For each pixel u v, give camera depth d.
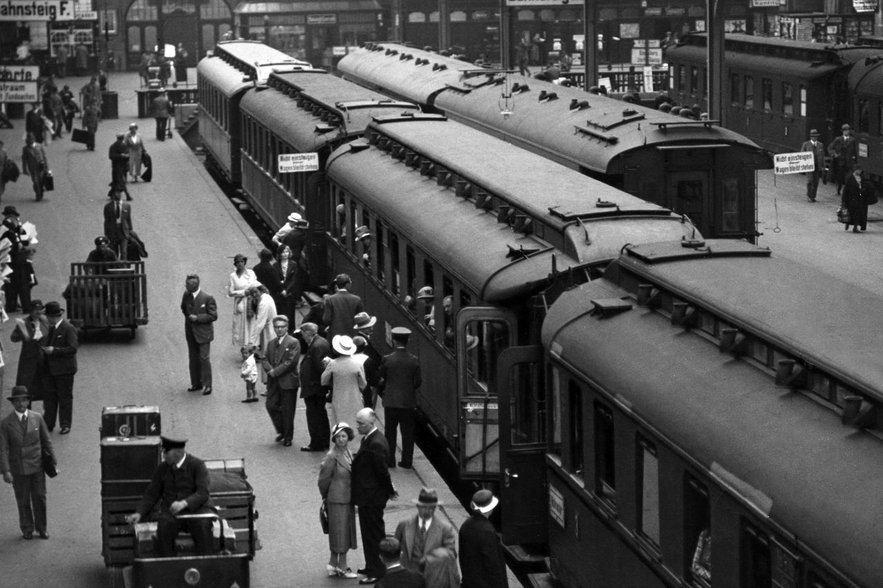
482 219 20.77
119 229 34.94
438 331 21.14
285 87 41.19
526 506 16.91
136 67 98.50
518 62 83.19
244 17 93.31
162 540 14.73
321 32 93.44
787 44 52.22
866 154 47.28
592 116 27.11
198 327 24.75
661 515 12.90
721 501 11.55
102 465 16.44
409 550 14.64
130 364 27.16
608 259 17.05
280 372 21.67
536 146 28.11
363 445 16.58
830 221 42.69
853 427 10.62
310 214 32.19
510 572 16.88
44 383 22.50
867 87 46.59
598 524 14.73
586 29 52.59
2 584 16.83
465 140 26.09
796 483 10.50
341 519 16.86
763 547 10.96
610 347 14.40
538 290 17.41
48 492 20.06
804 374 11.52
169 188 49.72
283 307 28.00
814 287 13.70
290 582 16.88
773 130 52.81
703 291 13.66
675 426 12.43
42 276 34.72
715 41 42.38
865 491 9.91
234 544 15.45
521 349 16.66
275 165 38.44
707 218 24.97
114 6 97.19
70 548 18.03
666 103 27.72
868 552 9.52
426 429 24.25
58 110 64.19
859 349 11.43
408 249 23.42
